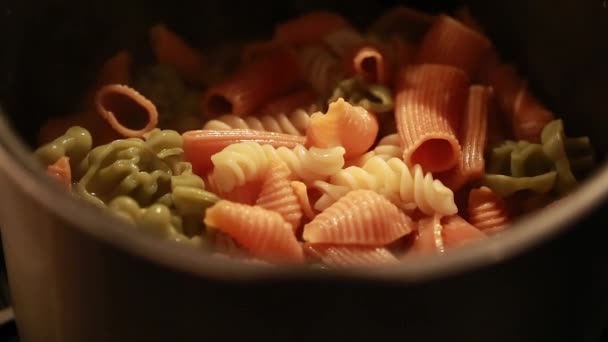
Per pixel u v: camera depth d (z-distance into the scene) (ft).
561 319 0.93
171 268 0.82
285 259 0.95
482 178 1.09
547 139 1.11
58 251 0.88
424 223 1.04
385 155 1.10
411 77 1.15
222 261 0.81
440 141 1.10
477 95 1.15
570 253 0.87
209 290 0.82
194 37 1.29
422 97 1.13
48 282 0.93
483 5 1.25
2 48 1.04
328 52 1.23
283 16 1.31
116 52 1.22
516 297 0.86
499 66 1.22
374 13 1.31
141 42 1.24
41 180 0.85
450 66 1.18
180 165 1.06
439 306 0.83
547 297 0.89
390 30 1.29
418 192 1.05
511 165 1.10
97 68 1.20
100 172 1.02
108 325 0.91
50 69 1.14
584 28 1.12
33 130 1.12
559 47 1.17
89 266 0.87
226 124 1.14
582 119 1.14
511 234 0.83
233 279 0.81
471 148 1.11
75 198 0.86
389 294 0.81
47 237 0.88
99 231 0.83
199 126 1.16
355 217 0.99
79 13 1.15
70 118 1.13
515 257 0.82
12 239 0.96
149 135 1.07
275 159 1.05
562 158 1.09
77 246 0.86
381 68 1.17
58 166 1.00
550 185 1.08
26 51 1.09
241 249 0.97
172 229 0.98
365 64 1.18
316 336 0.84
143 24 1.23
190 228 1.01
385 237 1.00
